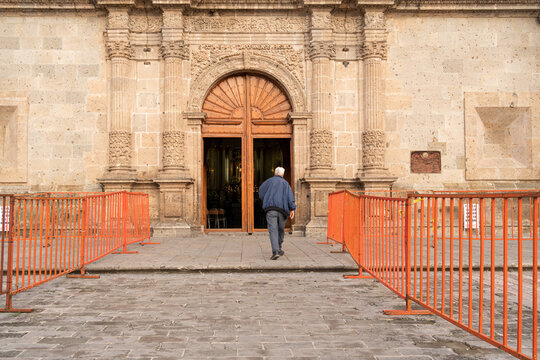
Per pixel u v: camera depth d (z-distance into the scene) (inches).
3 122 507.2
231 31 514.3
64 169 502.0
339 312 197.2
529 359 120.4
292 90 514.9
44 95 503.8
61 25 508.1
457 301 218.1
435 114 520.7
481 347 152.5
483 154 527.5
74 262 299.6
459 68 522.9
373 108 505.7
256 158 660.7
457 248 414.6
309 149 510.9
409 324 179.5
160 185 492.1
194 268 292.8
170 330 170.6
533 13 521.0
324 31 507.5
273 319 185.6
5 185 497.7
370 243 254.8
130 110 507.2
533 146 520.7
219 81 524.1
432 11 517.7
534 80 525.0
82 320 184.7
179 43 501.4
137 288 246.5
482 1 510.6
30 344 154.6
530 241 442.9
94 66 507.5
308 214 506.3
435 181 516.7
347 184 512.1
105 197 321.4
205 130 523.5
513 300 218.7
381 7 506.6
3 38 503.5
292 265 297.0
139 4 502.0
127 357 142.4
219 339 159.9
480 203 146.3
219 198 655.8
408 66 521.7
